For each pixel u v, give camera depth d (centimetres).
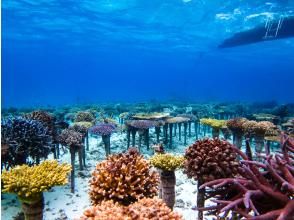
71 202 635
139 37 4616
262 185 216
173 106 2484
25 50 7294
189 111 1958
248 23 3297
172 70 11619
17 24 3962
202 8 2861
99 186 329
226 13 2967
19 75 17438
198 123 1577
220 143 381
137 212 249
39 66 12412
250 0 2475
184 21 3406
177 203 627
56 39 5275
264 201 221
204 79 16375
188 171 388
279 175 223
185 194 691
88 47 6284
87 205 622
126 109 2109
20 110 2278
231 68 9700
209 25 3525
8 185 337
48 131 711
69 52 7462
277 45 4381
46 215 574
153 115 1266
